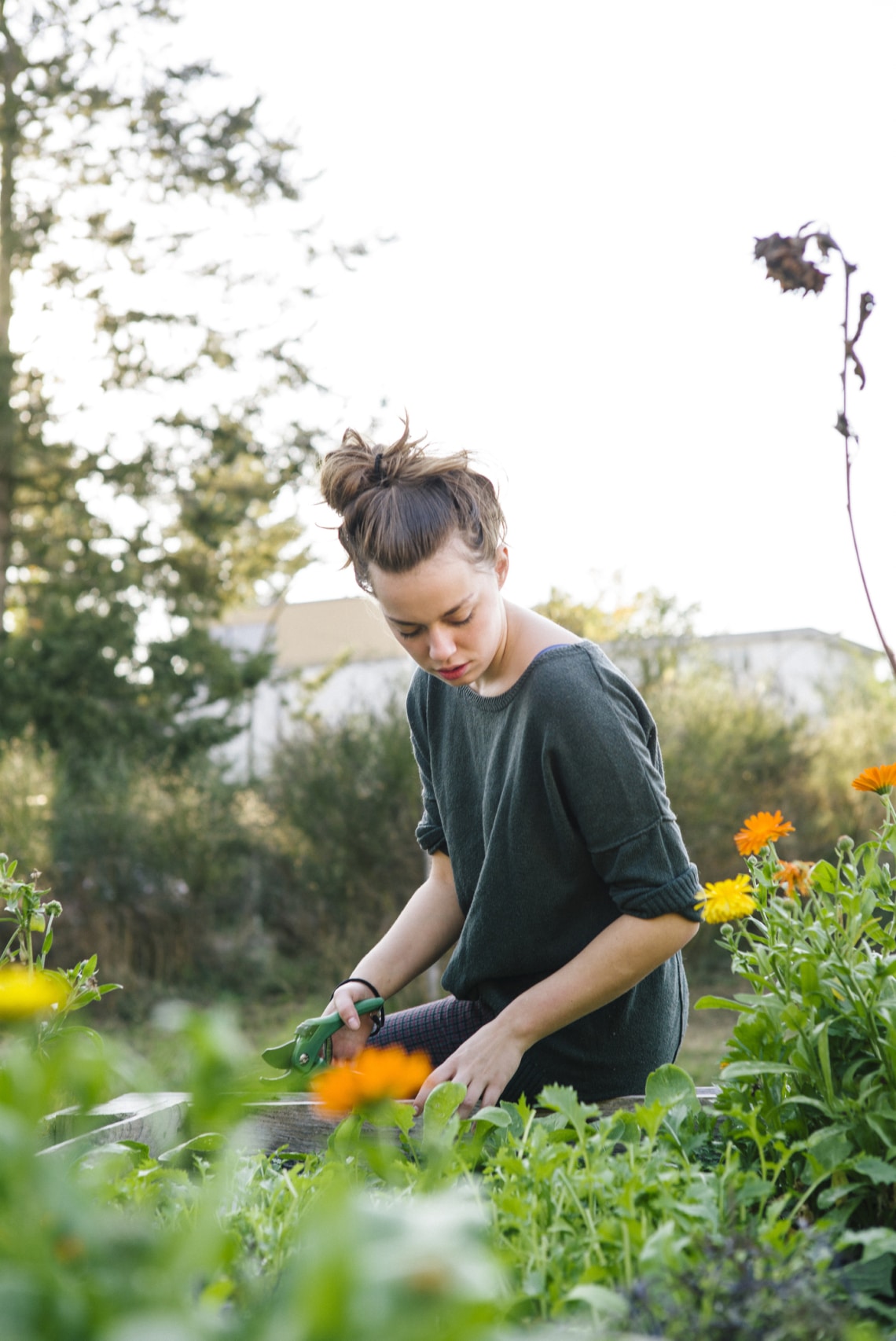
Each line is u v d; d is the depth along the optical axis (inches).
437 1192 38.9
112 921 284.0
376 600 60.1
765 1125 46.1
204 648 397.7
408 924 71.5
